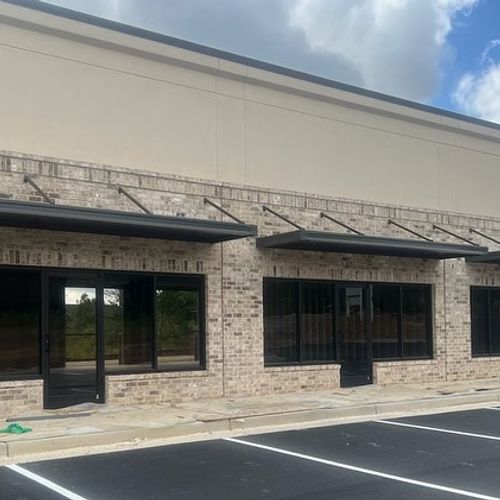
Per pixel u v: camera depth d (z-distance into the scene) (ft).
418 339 57.47
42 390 38.50
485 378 60.80
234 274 46.50
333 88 53.42
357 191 54.54
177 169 44.80
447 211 60.64
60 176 39.45
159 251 43.34
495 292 63.46
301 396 46.68
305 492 23.95
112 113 42.32
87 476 26.07
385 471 27.12
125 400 41.27
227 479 25.72
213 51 46.93
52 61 40.29
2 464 28.12
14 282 38.50
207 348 44.98
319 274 50.72
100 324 40.98
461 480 25.70
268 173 49.37
